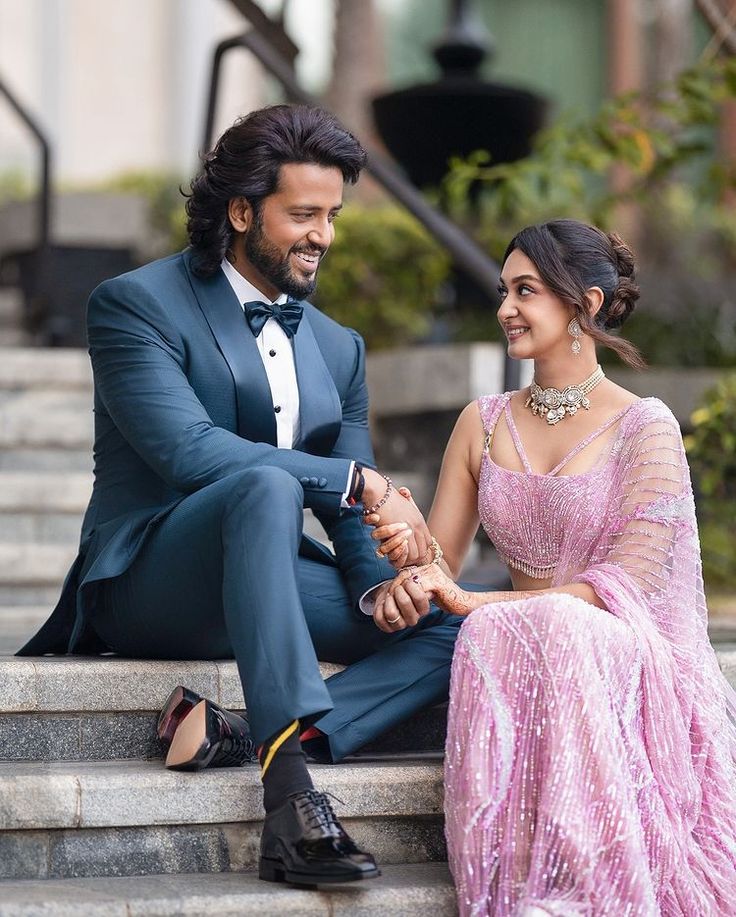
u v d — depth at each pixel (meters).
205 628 3.64
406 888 3.23
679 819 3.39
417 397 6.80
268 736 3.16
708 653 3.63
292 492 3.31
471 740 3.27
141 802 3.32
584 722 3.21
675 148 7.17
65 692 3.61
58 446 6.63
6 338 8.58
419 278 8.13
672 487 3.57
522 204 7.48
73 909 2.97
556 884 3.17
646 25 15.12
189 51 14.58
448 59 8.99
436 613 3.76
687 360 8.18
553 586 3.69
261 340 3.82
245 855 3.40
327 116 3.69
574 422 3.73
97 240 9.62
